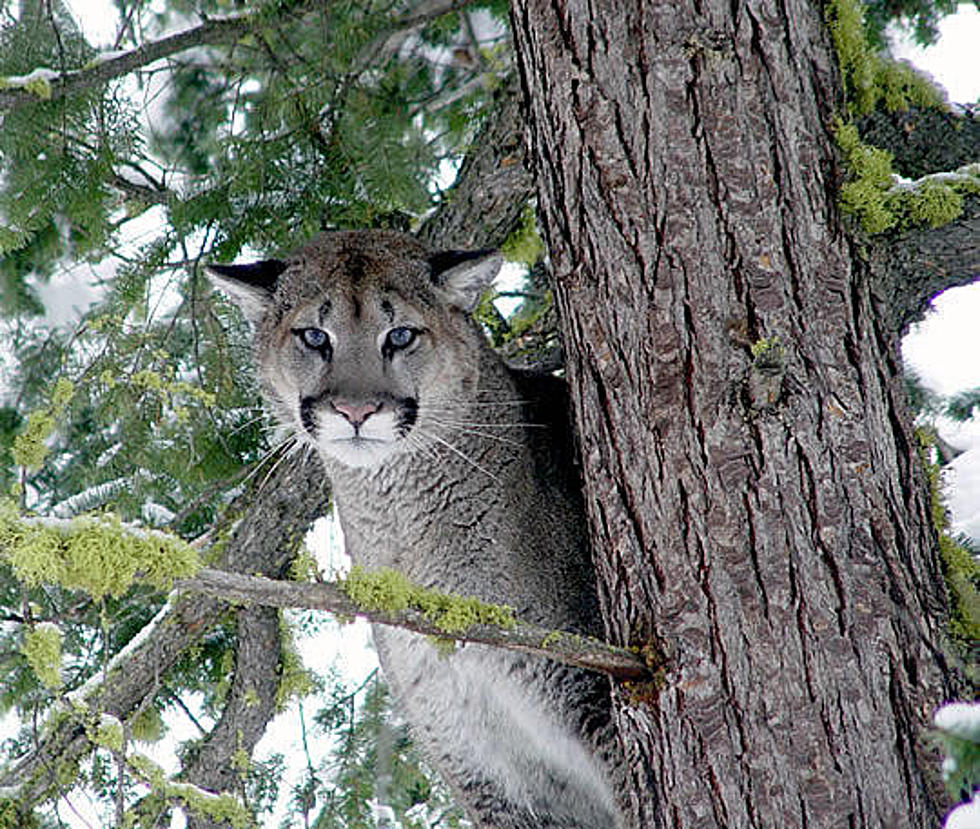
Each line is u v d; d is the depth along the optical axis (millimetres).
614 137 6090
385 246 9258
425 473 8852
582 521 8883
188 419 9758
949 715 5168
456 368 9102
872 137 7469
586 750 8266
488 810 8922
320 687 11484
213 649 10992
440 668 8633
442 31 11766
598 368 6312
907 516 6121
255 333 9469
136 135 9875
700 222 5988
